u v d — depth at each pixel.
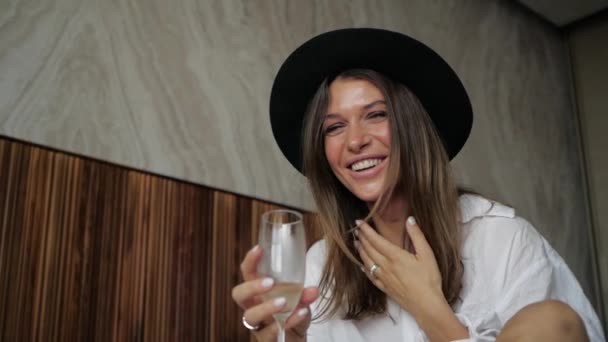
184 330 1.83
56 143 1.69
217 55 2.22
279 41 2.45
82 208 1.69
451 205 1.22
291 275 0.80
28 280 1.52
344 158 1.23
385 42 1.25
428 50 1.24
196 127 2.07
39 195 1.61
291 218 0.83
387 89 1.23
